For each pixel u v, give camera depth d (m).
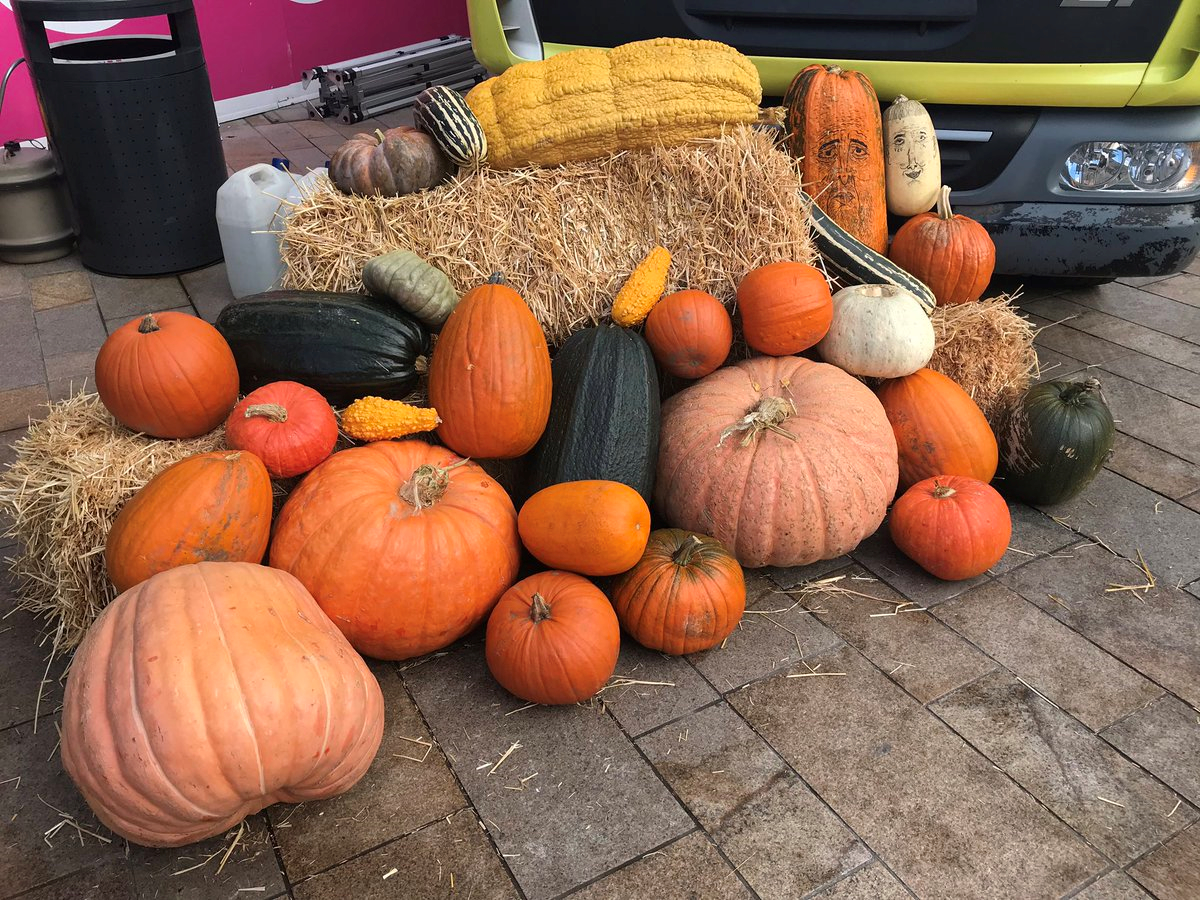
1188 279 5.60
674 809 2.31
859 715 2.59
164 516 2.44
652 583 2.69
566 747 2.49
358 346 2.96
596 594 2.61
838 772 2.42
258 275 4.55
